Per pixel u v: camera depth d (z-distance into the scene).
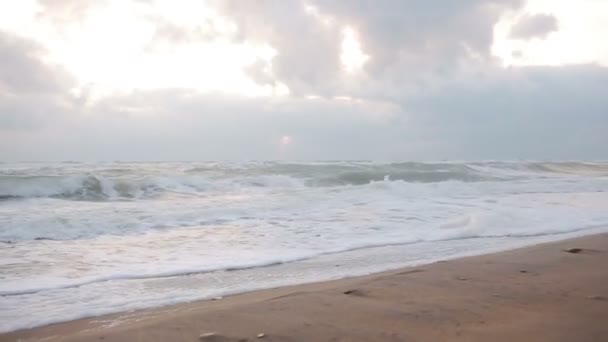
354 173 16.39
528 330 2.88
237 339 2.80
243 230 7.28
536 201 11.10
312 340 2.78
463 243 6.50
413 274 4.47
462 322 3.06
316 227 7.55
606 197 12.34
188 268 4.98
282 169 16.62
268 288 4.24
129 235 6.84
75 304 3.77
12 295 4.01
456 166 20.12
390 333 2.87
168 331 2.93
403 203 10.18
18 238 6.46
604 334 2.79
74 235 6.73
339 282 4.38
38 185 11.01
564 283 4.10
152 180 12.47
